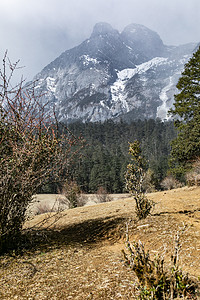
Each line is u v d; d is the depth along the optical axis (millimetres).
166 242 3816
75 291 2643
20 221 4172
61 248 4305
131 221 5254
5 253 4020
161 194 9641
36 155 3902
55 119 3902
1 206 3906
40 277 3125
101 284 2701
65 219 7574
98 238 4859
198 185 10117
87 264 3416
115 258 3531
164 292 2193
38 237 5012
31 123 3809
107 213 7293
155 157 88188
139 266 2412
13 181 3984
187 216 5117
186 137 18609
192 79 19844
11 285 2967
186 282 2289
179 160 18750
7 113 3807
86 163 55000
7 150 4156
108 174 51625
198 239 3652
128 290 2473
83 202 17844
